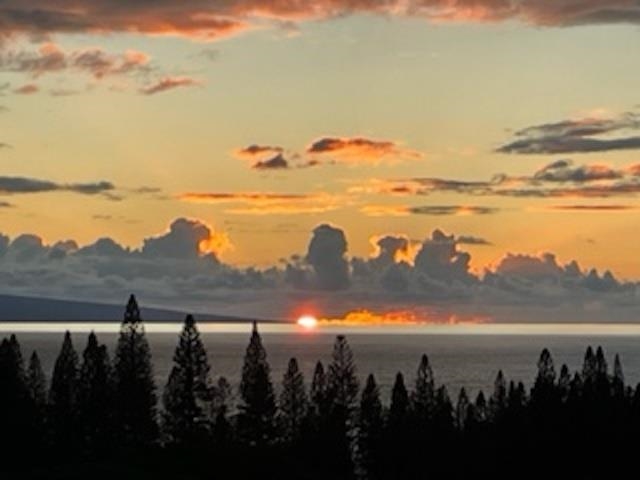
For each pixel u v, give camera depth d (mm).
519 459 131625
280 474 108062
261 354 123875
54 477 98000
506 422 133375
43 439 121125
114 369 126125
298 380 129500
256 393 122875
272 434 123625
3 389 120688
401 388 131875
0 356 123250
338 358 132625
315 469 122562
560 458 132875
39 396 131250
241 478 104688
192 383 123125
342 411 125688
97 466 101938
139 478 97500
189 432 120438
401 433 129500
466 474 129625
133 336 124812
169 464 104312
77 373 126000
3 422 118250
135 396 123688
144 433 124188
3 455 116875
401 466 129625
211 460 107375
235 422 130625
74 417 124188
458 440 131000
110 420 124125
